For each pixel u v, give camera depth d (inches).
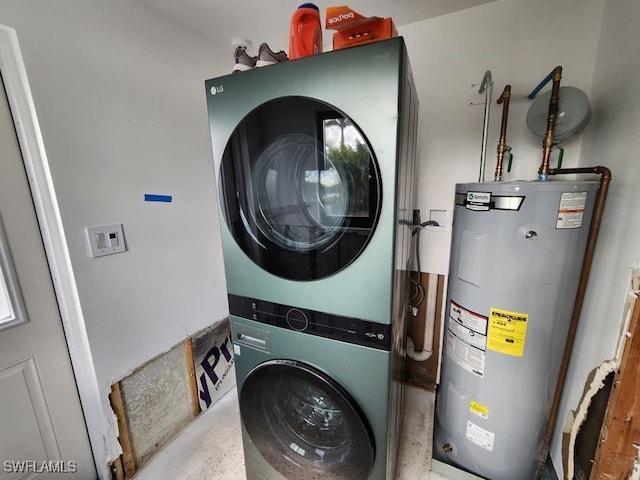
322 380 35.1
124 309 49.3
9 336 40.1
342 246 31.1
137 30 48.8
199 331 64.7
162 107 53.9
